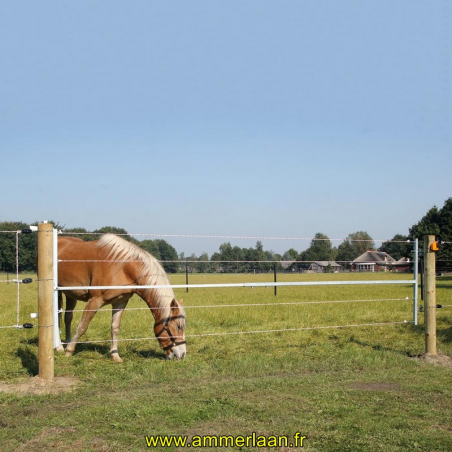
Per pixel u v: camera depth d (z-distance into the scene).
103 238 7.47
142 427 4.25
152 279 7.29
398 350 7.90
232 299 18.92
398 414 4.61
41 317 5.76
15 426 4.30
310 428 4.24
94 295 7.33
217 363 6.77
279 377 6.07
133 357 7.42
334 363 6.82
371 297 19.75
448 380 5.95
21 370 6.39
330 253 41.16
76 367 6.56
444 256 31.39
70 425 4.32
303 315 12.78
